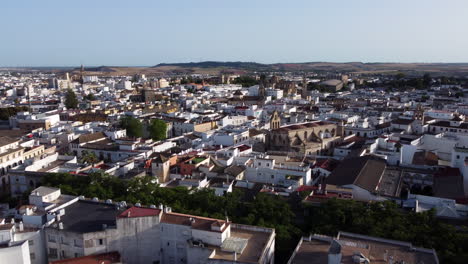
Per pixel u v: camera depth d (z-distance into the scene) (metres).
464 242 86.00
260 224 98.00
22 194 136.62
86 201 103.69
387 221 95.62
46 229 88.19
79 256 86.44
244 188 133.38
